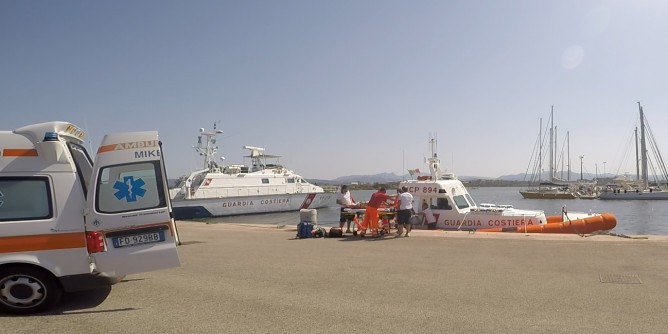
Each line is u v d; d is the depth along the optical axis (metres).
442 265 8.39
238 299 6.18
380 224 12.59
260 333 4.85
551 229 13.81
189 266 8.50
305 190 42.88
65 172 5.78
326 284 7.01
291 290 6.65
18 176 5.59
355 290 6.63
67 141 6.19
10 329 5.00
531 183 77.50
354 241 11.68
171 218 5.96
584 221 13.91
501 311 5.57
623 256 8.89
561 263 8.38
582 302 5.91
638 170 73.00
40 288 5.59
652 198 65.25
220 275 7.71
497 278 7.29
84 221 5.73
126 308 5.80
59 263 5.59
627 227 30.98
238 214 38.47
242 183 39.09
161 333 4.86
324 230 13.02
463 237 11.76
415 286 6.84
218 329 4.98
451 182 16.02
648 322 5.12
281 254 9.80
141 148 5.91
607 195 67.50
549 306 5.75
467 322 5.17
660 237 11.40
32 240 5.52
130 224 5.75
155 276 7.65
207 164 39.72
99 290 6.72
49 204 5.65
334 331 4.90
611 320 5.20
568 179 83.94
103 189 5.76
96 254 5.66
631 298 6.07
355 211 12.80
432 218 15.47
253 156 42.50
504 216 14.70
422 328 4.98
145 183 5.88
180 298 6.26
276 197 40.75
